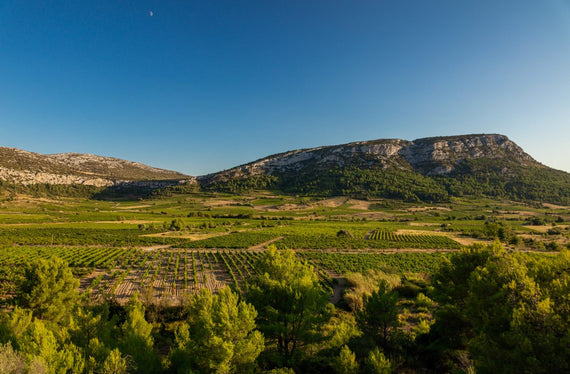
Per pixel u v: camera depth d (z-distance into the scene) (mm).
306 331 17469
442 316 17797
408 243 90875
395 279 38531
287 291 18203
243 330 14727
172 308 28281
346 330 19625
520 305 11734
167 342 21953
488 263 15305
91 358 12422
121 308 25906
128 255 63094
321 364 16641
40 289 22922
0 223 112438
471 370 11867
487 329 12305
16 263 52125
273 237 100812
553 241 81438
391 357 16219
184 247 79688
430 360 16484
